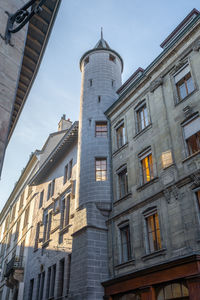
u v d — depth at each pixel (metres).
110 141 22.36
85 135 22.98
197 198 13.84
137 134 19.39
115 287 16.34
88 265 17.59
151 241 15.83
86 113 24.08
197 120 15.27
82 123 23.84
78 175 21.86
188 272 12.19
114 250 18.14
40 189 33.78
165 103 17.78
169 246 14.26
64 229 23.98
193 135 15.33
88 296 16.64
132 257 16.47
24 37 8.86
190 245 13.13
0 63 7.80
